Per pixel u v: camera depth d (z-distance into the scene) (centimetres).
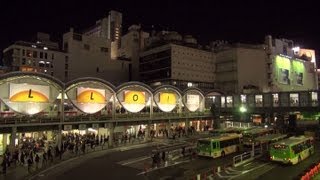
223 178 3152
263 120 8319
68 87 5112
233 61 11338
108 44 12012
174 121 6838
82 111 5281
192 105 7462
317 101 6638
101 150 4912
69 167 3794
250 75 11375
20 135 5034
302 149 3959
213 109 7775
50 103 4906
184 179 3150
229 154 4534
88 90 5369
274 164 3791
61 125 4884
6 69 9719
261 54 11725
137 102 6144
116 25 15138
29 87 4672
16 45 9744
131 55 12862
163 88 6738
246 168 3591
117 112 6488
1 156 4316
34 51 10050
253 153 4294
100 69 11694
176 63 10850
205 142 4288
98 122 5362
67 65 10756
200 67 11525
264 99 7494
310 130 6556
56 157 4281
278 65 12269
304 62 14325
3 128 4256
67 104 6378
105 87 5631
